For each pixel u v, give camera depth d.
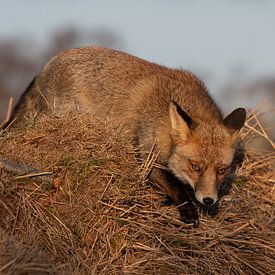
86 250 12.04
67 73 16.73
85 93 16.30
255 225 13.56
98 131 13.50
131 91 15.55
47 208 12.26
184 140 13.86
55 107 15.41
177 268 12.05
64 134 13.28
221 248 12.78
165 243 12.55
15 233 11.73
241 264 12.71
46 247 11.68
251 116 16.06
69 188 12.56
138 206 13.00
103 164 12.95
